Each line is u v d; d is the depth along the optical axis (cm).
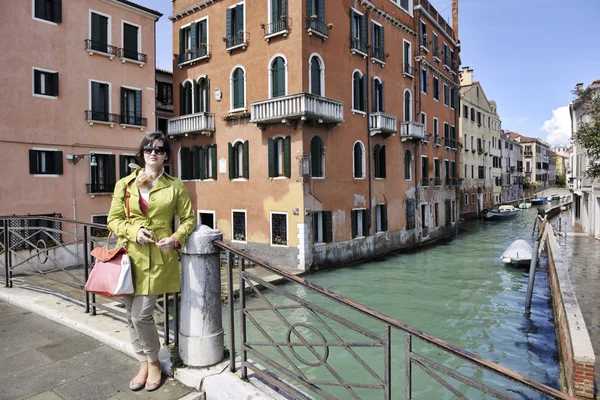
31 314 496
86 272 477
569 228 2500
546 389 179
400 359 834
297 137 1603
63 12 1645
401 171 2283
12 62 1498
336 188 1775
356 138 1903
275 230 1688
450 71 3055
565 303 787
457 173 3184
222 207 1888
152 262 298
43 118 1580
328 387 708
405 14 2342
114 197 306
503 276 1633
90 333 422
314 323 1045
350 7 1861
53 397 303
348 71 1850
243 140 1797
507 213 4028
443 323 1085
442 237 2816
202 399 303
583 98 1480
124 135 1850
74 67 1678
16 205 1498
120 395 304
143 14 1930
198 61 1998
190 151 2053
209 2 1925
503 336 986
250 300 1215
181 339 331
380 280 1560
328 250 1728
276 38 1658
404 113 2309
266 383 307
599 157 1412
